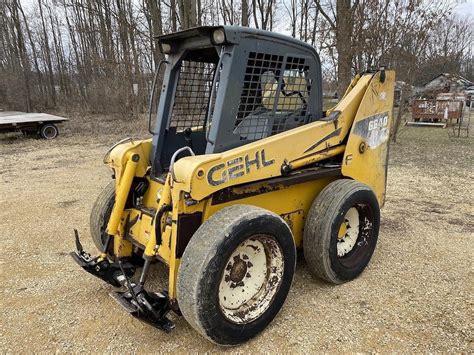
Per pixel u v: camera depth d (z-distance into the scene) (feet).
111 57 57.21
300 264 12.55
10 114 43.80
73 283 11.54
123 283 9.64
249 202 9.79
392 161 29.43
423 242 14.30
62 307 10.32
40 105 86.99
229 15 49.55
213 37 8.93
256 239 8.77
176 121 11.10
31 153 33.47
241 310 8.79
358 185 11.27
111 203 11.64
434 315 9.81
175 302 8.64
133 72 55.26
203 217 8.92
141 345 8.84
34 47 89.04
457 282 11.43
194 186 8.02
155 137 10.73
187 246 8.10
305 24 43.09
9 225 16.24
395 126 37.93
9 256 13.32
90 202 19.25
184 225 8.55
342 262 11.28
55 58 95.81
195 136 11.59
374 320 9.63
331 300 10.50
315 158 10.87
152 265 12.30
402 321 9.58
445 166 27.61
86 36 75.87
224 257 7.91
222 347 8.70
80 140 40.14
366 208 11.80
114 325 9.57
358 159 12.24
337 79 32.91
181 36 9.80
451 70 56.75
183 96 11.09
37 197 20.20
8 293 11.01
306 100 11.27
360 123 12.03
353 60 32.63
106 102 64.03
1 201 19.60
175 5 45.09
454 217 17.07
